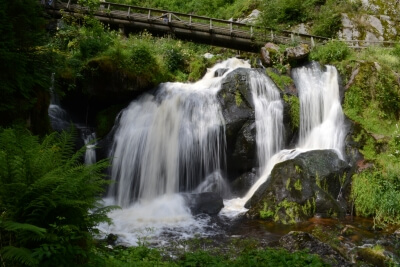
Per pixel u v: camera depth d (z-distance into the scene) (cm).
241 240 819
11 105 754
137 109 1309
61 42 1409
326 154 1094
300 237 750
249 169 1226
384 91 1333
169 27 1836
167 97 1304
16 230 363
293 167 1027
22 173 387
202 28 1820
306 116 1355
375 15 2159
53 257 366
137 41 1501
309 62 1455
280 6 2220
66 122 1321
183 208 1041
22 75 769
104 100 1339
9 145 412
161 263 584
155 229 908
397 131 1227
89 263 415
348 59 1454
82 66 1273
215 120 1216
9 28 734
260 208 991
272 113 1269
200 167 1215
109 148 1255
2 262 333
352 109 1319
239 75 1283
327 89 1390
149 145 1234
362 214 1016
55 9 1788
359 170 1102
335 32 2119
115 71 1290
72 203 384
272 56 1502
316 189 1005
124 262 545
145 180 1206
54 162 435
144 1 2789
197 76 1535
